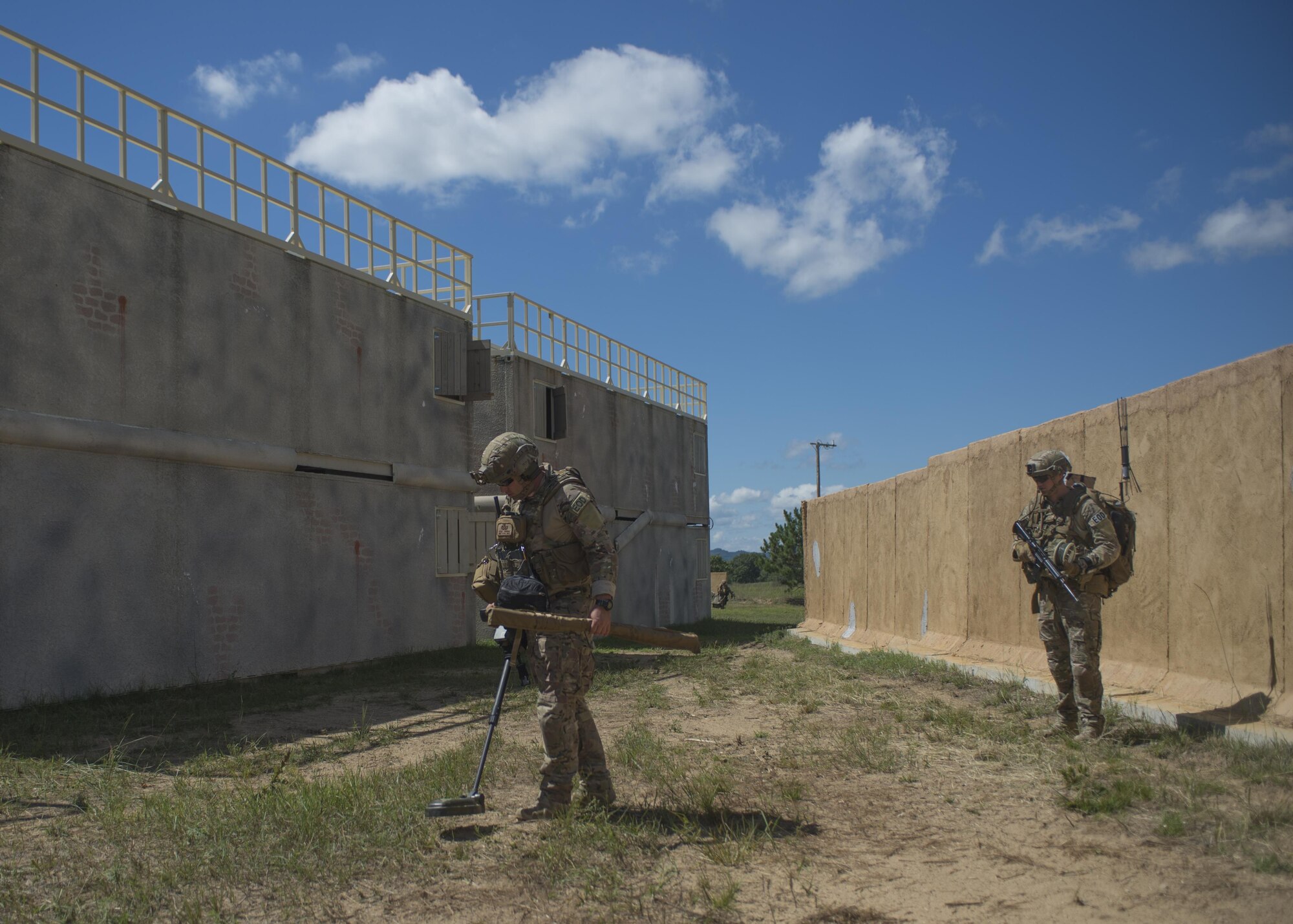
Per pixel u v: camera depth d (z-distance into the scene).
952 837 4.02
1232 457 6.46
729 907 3.28
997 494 10.16
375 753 6.76
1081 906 3.16
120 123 10.80
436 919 3.26
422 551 15.78
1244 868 3.38
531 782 5.27
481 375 17.06
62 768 6.10
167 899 3.48
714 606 41.09
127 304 10.70
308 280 13.53
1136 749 5.56
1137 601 7.53
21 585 9.36
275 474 12.66
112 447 10.24
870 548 14.88
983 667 9.48
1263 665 6.13
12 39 9.64
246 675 11.98
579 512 4.41
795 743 6.33
